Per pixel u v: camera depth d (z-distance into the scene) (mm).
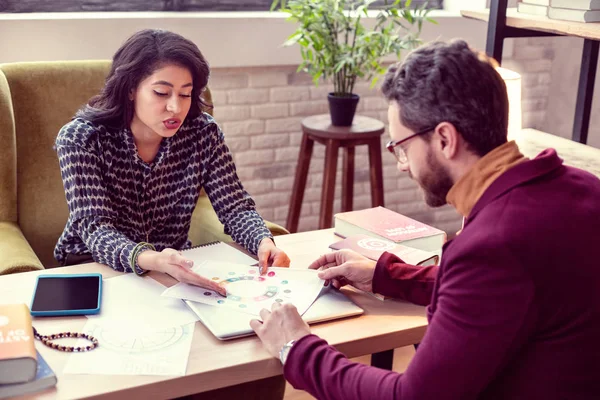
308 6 2844
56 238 2139
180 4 3139
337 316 1374
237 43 3037
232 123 3205
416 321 1386
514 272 979
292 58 3162
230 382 1209
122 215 1839
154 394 1150
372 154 2984
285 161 3371
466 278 1007
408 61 1104
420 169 1124
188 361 1208
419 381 1036
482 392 1080
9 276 1520
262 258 1616
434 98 1061
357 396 1110
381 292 1450
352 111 2949
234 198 1924
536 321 1003
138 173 1830
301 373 1188
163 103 1692
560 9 2064
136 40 1716
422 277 1445
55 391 1109
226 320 1326
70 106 2166
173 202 1919
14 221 2064
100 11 3016
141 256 1532
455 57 1063
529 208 1018
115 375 1156
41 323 1321
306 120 3055
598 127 3488
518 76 1704
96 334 1281
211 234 2102
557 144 2217
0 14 2832
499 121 1065
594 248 1016
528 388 1037
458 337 1006
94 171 1736
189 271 1457
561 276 991
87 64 2223
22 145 2113
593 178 1116
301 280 1507
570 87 3717
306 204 3512
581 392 1028
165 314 1367
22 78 2131
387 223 1777
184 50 1699
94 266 1599
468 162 1088
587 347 1016
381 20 3014
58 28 2707
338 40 3236
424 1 3537
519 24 2111
